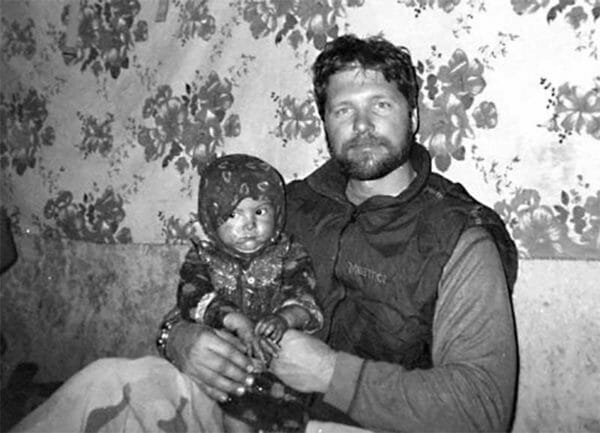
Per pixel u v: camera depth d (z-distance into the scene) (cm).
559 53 162
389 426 119
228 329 131
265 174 143
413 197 135
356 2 184
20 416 203
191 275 140
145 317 220
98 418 115
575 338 163
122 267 224
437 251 129
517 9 166
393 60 134
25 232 244
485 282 125
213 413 129
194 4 208
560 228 163
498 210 169
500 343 122
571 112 161
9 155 246
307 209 148
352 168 135
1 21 245
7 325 249
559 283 164
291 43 193
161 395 119
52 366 240
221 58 204
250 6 199
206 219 143
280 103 196
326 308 139
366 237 137
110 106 225
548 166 164
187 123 210
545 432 166
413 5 177
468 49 171
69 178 234
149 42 217
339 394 121
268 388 133
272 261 141
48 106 237
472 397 116
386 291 133
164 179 215
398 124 134
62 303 238
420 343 132
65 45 233
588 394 162
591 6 158
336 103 134
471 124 171
